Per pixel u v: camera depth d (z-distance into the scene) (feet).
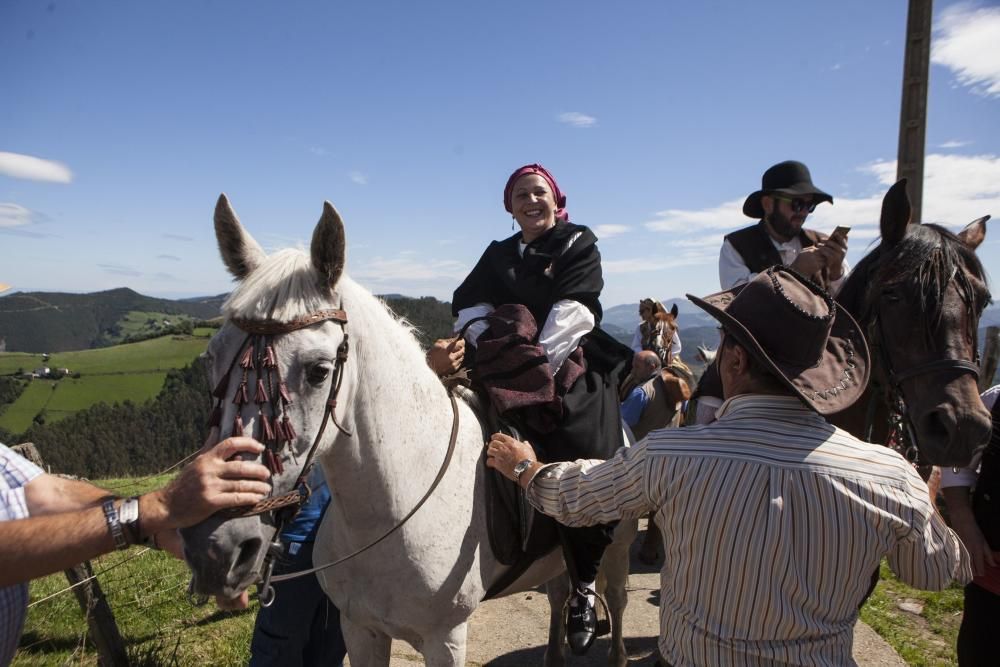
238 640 11.48
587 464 5.49
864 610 12.87
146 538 4.13
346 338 5.37
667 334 19.42
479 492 6.84
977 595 6.75
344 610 6.70
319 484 6.76
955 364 6.38
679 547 4.52
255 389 4.80
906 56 18.17
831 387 4.47
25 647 11.53
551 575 8.41
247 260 5.54
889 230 7.14
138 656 10.89
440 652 6.63
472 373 7.90
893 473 4.24
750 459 4.23
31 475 5.02
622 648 10.05
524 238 8.80
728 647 4.29
